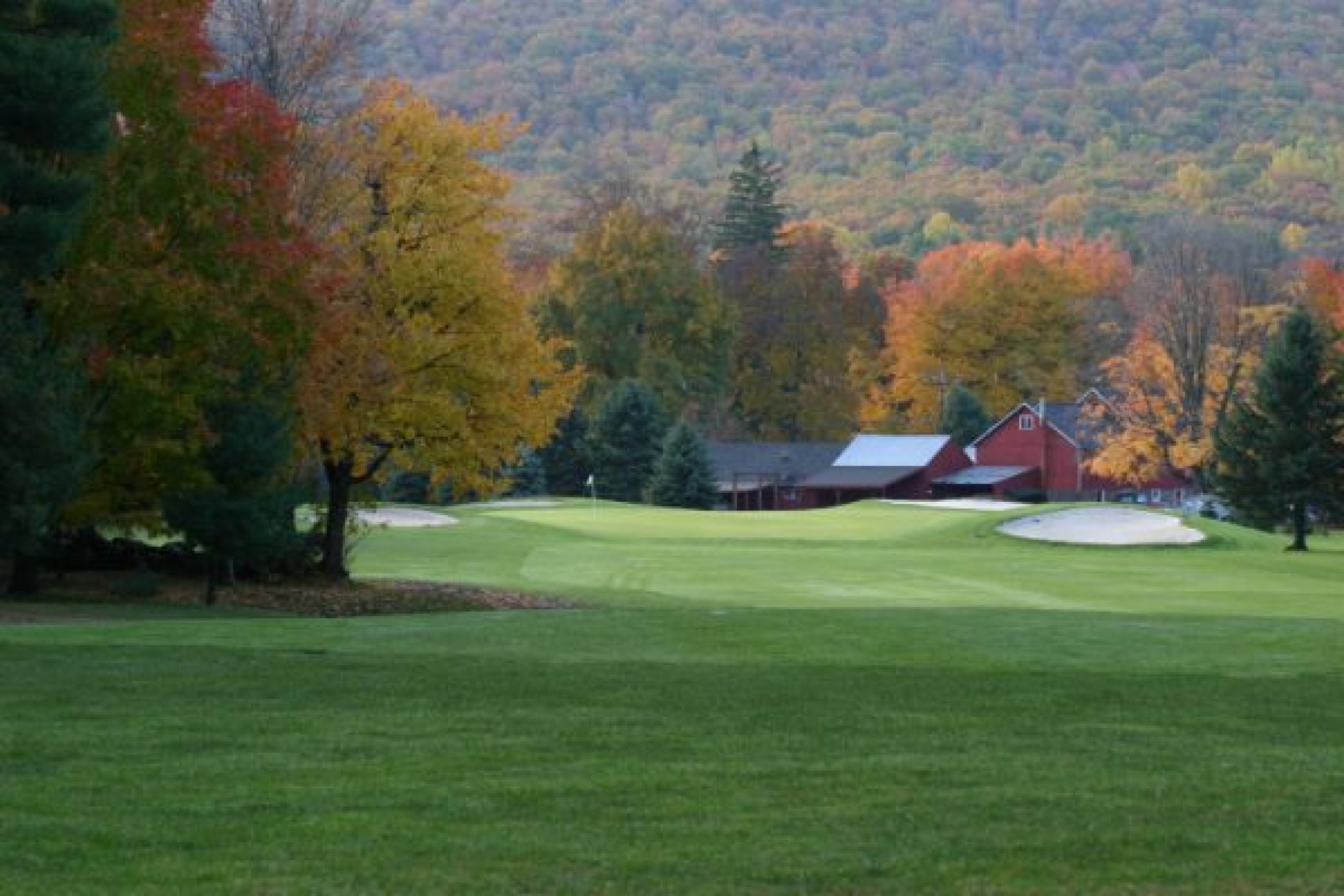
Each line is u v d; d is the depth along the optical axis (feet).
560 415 161.38
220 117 123.34
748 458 457.68
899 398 512.22
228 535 130.11
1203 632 97.66
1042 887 38.50
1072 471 447.83
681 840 42.98
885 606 142.92
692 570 187.62
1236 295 356.79
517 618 105.50
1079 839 43.09
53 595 134.51
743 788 49.67
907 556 212.43
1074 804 47.50
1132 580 178.09
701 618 104.99
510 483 163.53
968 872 39.83
